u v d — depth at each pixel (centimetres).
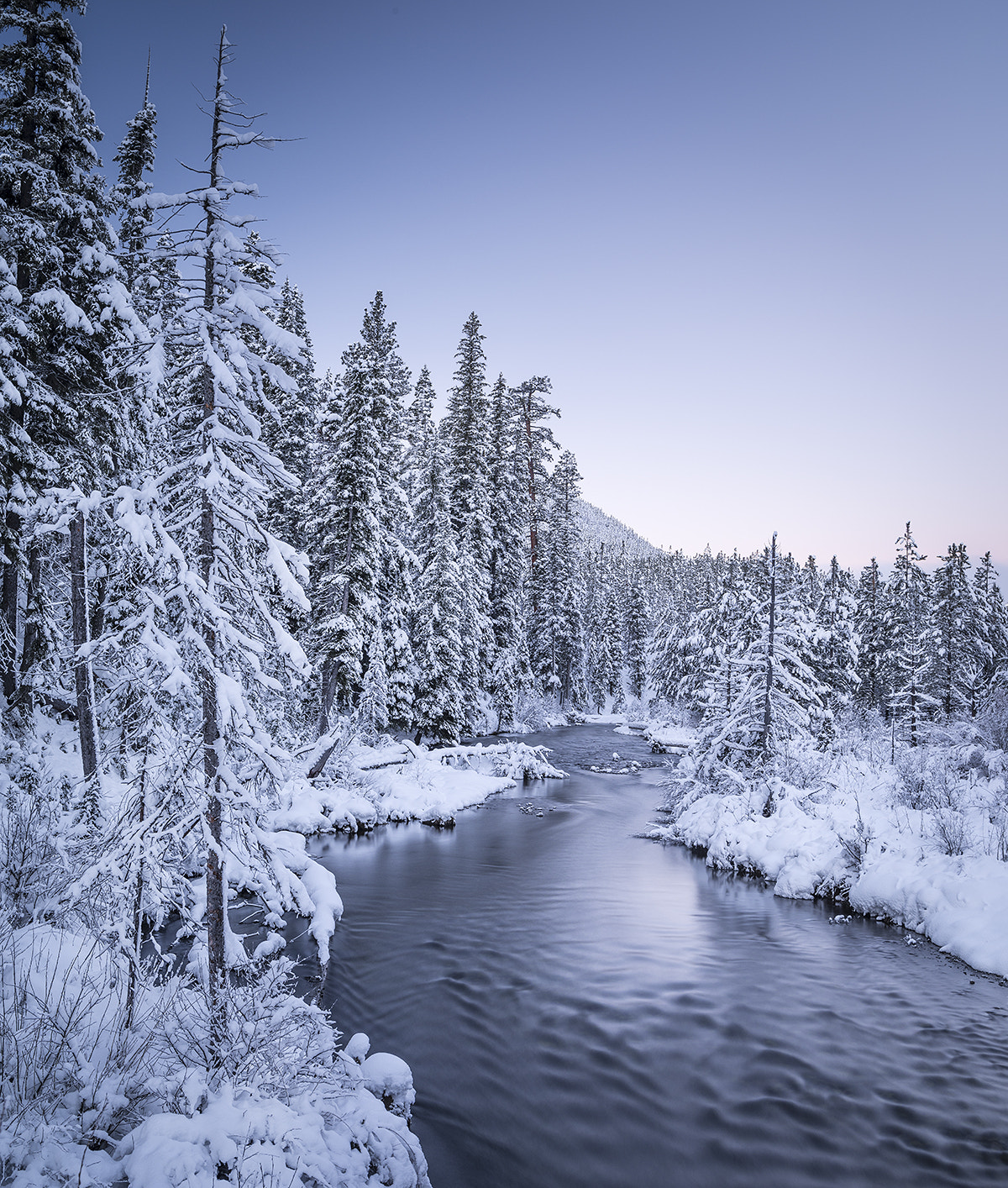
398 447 3031
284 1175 449
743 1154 686
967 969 1124
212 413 623
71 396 1586
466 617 3366
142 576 611
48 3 1639
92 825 762
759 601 2512
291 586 627
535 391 5147
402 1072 721
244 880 841
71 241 1608
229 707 594
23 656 1769
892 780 2053
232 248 598
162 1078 530
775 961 1152
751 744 2089
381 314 2805
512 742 3456
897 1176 656
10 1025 548
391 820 2212
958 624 3700
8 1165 416
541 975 1089
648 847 1961
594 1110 755
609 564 9681
